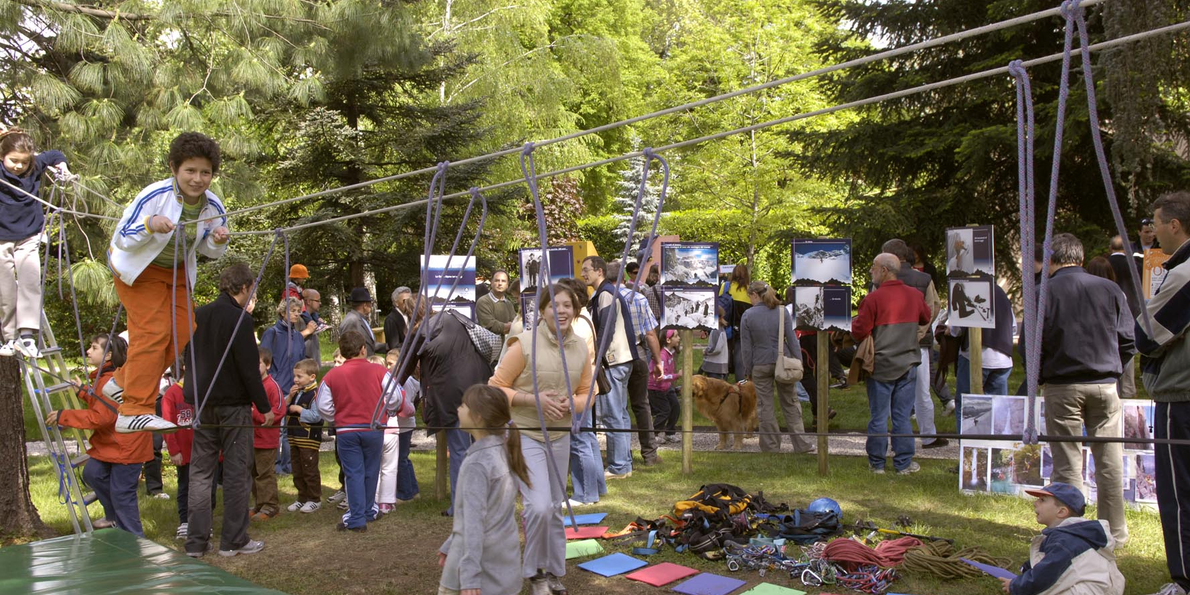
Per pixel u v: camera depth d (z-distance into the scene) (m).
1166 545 4.38
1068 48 2.47
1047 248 5.41
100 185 8.38
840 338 12.32
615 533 5.98
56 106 8.48
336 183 17.81
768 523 5.91
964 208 15.03
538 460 4.52
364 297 9.22
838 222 16.11
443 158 17.89
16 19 8.01
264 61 9.20
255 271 16.95
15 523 6.57
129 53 8.42
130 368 4.45
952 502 6.62
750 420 9.09
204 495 5.91
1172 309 4.16
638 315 8.20
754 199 25.02
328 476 8.66
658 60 33.66
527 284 8.34
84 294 8.57
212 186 9.40
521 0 23.95
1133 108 10.13
